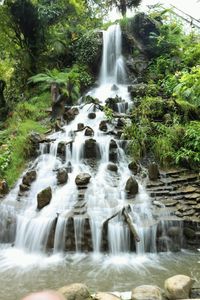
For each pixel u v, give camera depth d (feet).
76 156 27.02
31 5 42.78
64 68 46.06
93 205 20.81
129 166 25.23
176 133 27.32
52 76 40.09
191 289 12.22
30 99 39.60
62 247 18.88
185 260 17.17
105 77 46.14
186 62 40.29
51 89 36.35
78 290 11.61
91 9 58.90
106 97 38.40
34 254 18.66
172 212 20.12
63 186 23.48
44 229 19.26
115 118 31.04
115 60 46.60
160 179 23.93
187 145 26.50
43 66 45.88
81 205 20.80
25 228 19.94
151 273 15.47
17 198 23.16
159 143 26.63
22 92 43.80
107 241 18.63
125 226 18.71
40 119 35.06
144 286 11.75
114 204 20.81
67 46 47.60
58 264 17.02
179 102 30.27
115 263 16.96
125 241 18.56
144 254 18.24
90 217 19.24
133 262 17.02
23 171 26.84
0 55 49.11
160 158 26.09
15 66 46.32
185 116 29.58
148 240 18.58
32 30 44.52
